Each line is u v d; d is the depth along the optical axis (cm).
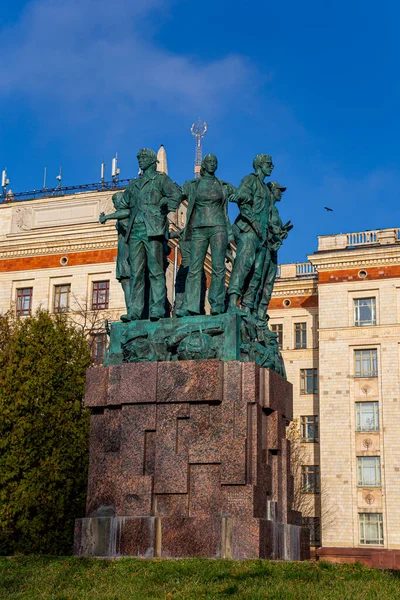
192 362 1714
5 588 1447
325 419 6009
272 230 2017
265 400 1730
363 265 6184
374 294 6125
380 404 5916
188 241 1906
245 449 1652
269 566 1487
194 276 1836
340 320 6153
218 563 1505
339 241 6331
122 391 1744
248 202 1917
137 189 1925
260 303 2025
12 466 3516
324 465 5922
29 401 3644
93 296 5478
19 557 1755
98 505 1725
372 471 5834
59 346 3784
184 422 1700
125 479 1694
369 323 6116
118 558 1595
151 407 1722
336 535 5769
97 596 1352
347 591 1345
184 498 1662
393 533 5656
